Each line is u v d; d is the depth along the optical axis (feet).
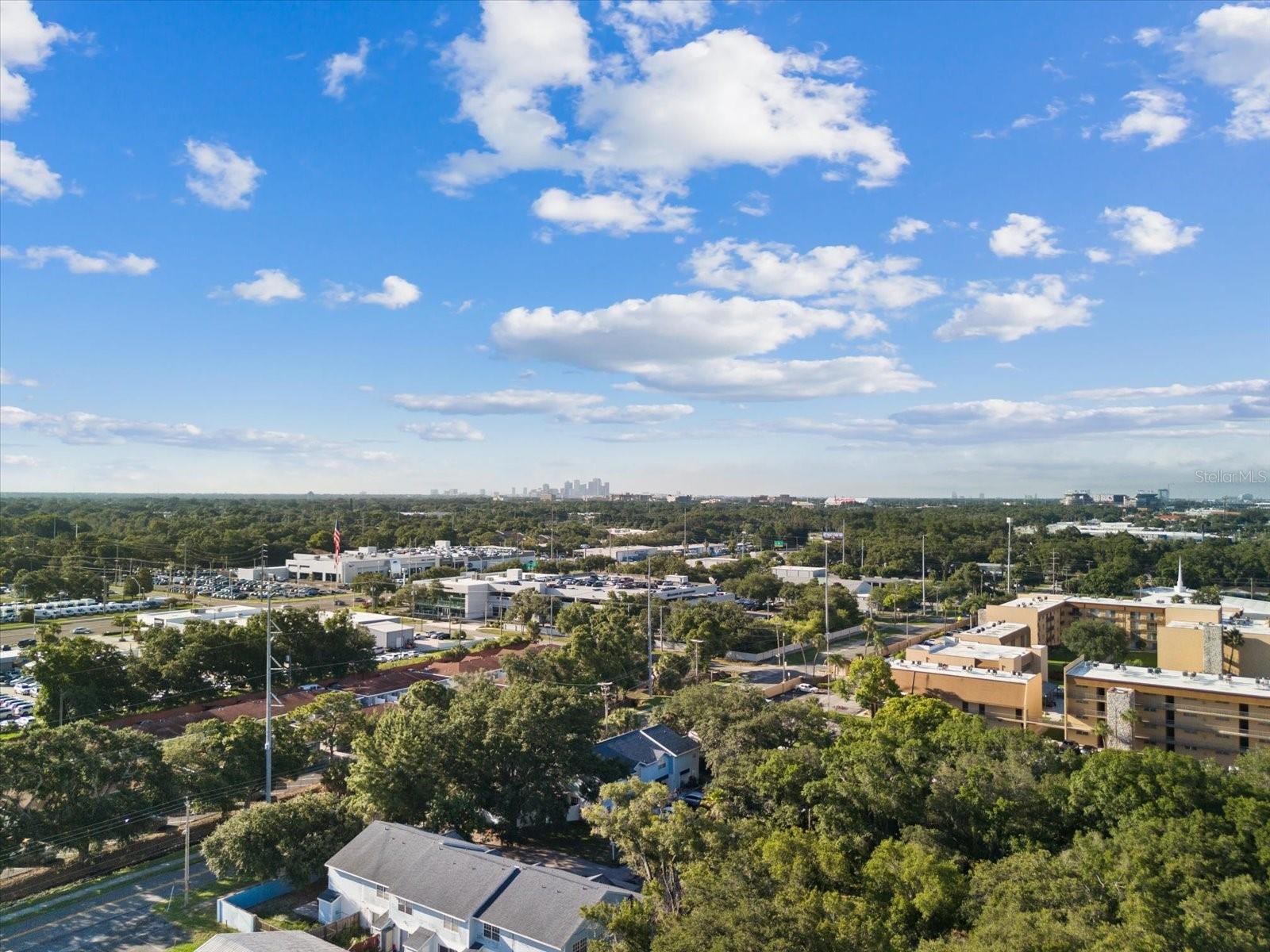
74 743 194.08
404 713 232.12
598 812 167.22
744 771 204.74
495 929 155.63
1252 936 127.54
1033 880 137.28
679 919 128.57
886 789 183.01
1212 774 181.78
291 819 189.37
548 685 276.82
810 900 125.49
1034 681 292.20
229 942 148.15
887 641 507.71
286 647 372.17
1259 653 356.79
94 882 193.47
